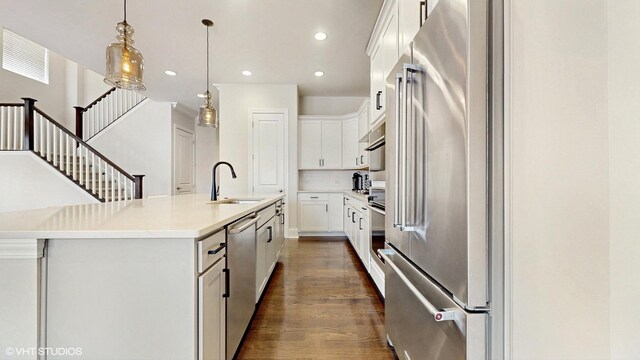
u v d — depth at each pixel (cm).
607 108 57
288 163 486
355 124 506
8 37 504
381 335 183
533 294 76
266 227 246
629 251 53
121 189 493
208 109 323
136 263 100
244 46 347
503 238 88
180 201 231
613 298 56
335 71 427
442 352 103
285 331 187
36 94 549
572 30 65
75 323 98
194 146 682
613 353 56
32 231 94
